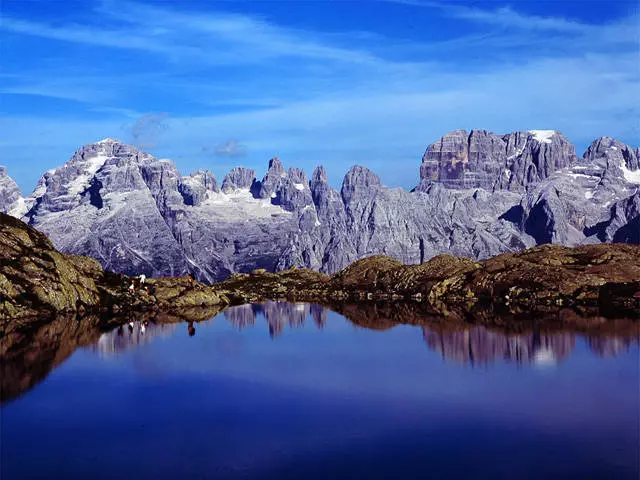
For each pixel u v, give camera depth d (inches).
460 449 1494.8
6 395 2001.7
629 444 1509.6
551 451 1471.5
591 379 2150.6
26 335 3129.9
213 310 4650.6
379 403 1900.8
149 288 4972.9
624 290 4352.9
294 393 2032.5
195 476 1359.5
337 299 5605.3
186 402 1926.7
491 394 1979.6
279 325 3720.5
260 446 1531.7
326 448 1514.5
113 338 3117.6
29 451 1510.8
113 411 1828.2
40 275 4060.0
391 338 3134.8
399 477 1343.5
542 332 3154.5
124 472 1384.1
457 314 4079.7
